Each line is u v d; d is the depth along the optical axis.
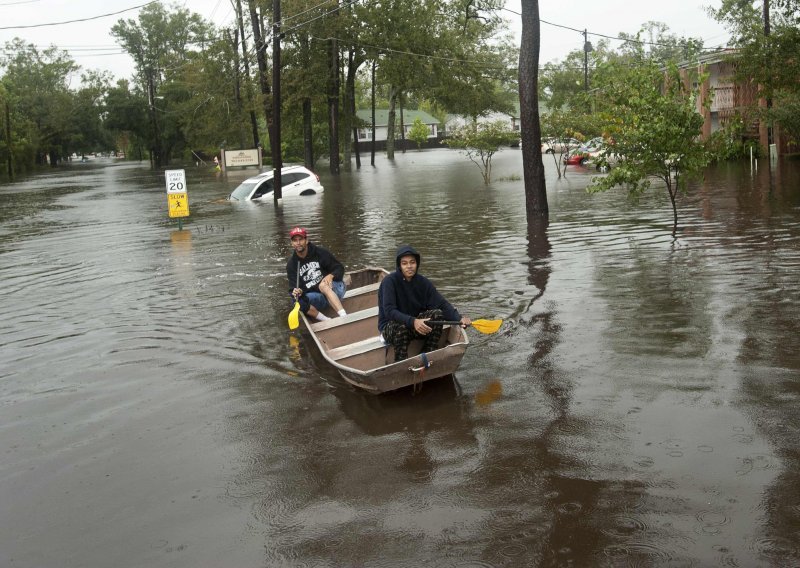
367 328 8.20
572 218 16.84
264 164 57.16
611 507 4.43
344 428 5.89
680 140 13.43
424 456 5.29
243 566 4.10
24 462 5.59
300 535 4.37
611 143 13.95
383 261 13.08
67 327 9.43
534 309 8.91
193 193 32.25
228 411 6.36
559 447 5.26
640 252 12.03
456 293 9.99
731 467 4.80
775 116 24.78
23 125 80.50
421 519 4.45
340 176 39.38
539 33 17.14
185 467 5.35
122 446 5.77
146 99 82.06
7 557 4.34
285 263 13.33
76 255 15.62
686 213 16.41
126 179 49.81
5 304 10.99
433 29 42.78
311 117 48.25
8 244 18.06
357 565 4.04
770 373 6.34
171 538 4.43
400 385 6.40
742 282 9.47
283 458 5.41
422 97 55.91
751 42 25.34
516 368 6.95
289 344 8.20
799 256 10.84
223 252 14.99
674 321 8.00
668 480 4.70
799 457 4.88
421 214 19.67
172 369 7.53
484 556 4.04
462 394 6.43
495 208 20.05
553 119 30.27
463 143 29.02
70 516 4.77
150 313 9.94
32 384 7.32
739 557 3.88
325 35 39.06
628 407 5.86
